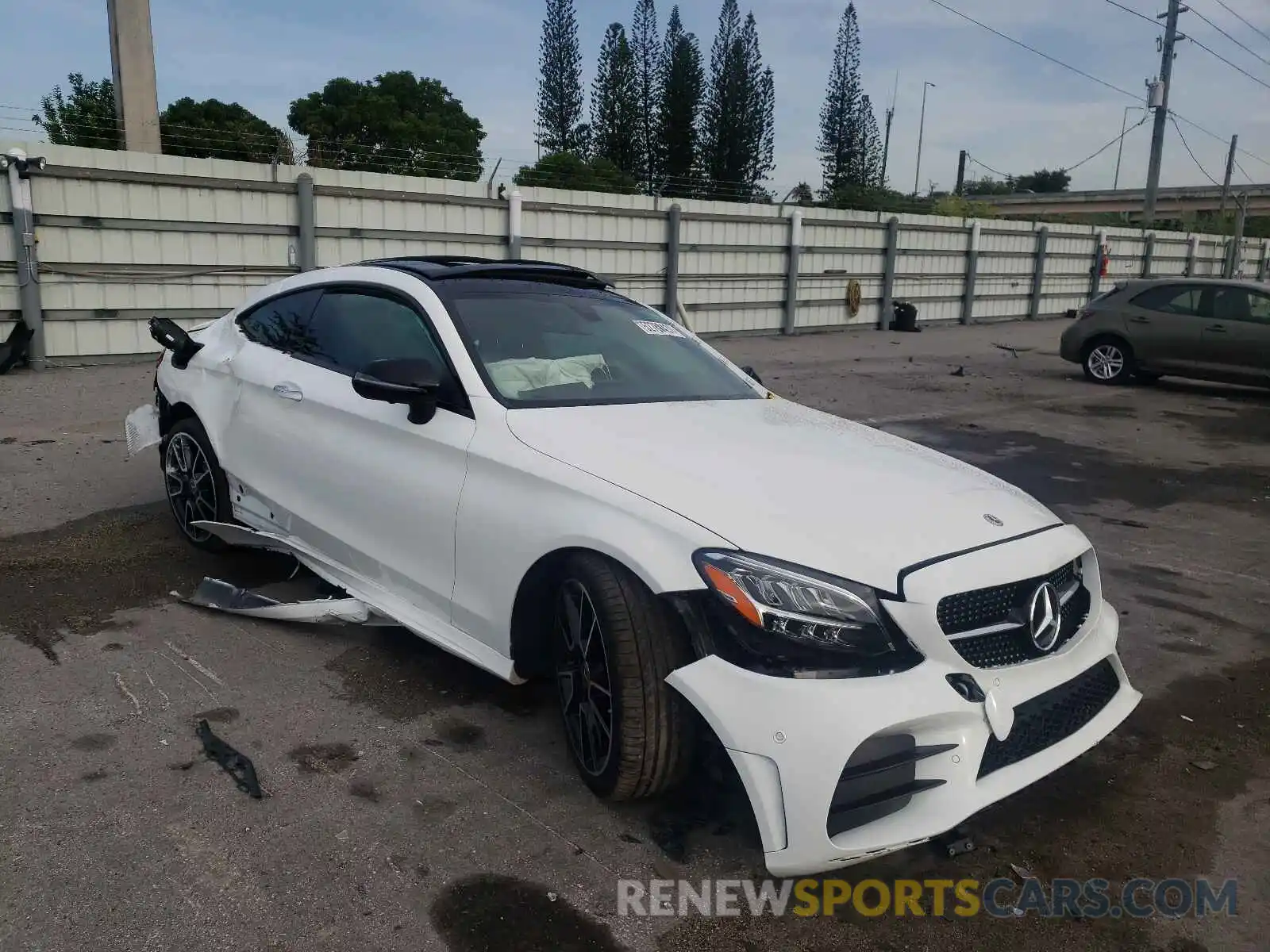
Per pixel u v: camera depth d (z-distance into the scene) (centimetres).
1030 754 267
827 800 233
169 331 508
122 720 328
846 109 5812
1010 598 270
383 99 3375
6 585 443
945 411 1121
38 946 224
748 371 456
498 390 341
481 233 1602
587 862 268
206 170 1302
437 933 237
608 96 5309
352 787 296
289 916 239
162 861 256
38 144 1161
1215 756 346
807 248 2130
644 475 288
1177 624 475
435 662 386
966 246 2538
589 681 286
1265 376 1236
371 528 368
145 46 1322
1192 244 3438
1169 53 3612
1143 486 773
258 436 429
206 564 482
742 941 242
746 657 247
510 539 304
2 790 284
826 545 258
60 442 749
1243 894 270
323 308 428
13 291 1182
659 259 1873
